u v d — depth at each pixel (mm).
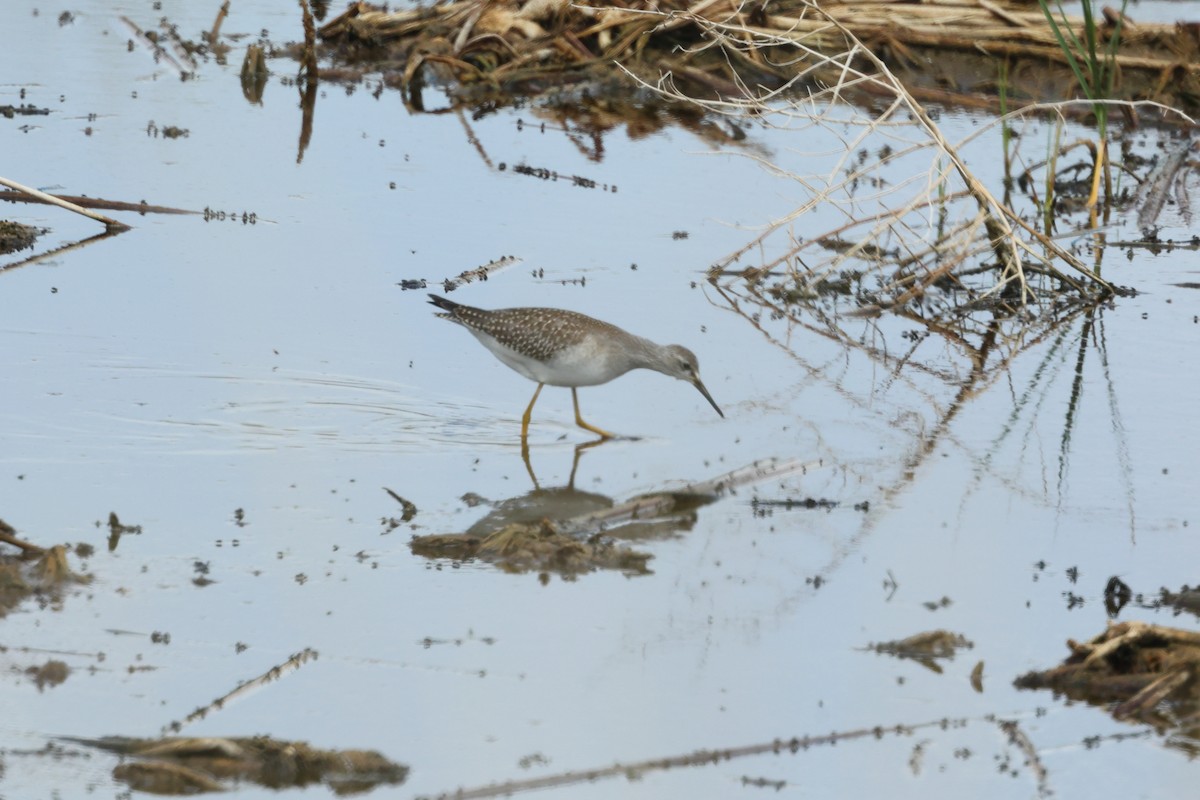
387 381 15125
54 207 19656
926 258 19781
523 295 17609
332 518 12070
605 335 13969
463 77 26469
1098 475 13477
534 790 8469
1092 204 20812
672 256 19359
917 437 14375
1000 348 17109
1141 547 12023
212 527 11750
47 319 16016
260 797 8320
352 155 22734
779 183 22266
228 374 14898
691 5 27359
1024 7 27688
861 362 16531
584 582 11203
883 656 10234
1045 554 11906
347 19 28297
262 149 22797
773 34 20172
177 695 9312
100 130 23109
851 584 11305
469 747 8906
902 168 22906
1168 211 21812
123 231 19078
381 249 18953
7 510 11750
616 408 15023
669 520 12438
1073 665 9953
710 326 17234
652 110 26047
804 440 14234
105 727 8906
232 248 18688
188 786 8367
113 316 16234
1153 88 25484
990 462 13766
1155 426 14688
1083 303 18516
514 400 15023
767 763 8891
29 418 13547
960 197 19359
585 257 19109
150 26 29500
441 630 10344
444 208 20656
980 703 9672
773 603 10969
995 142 24172
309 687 9500
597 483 13125
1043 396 15539
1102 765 8969
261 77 26641
